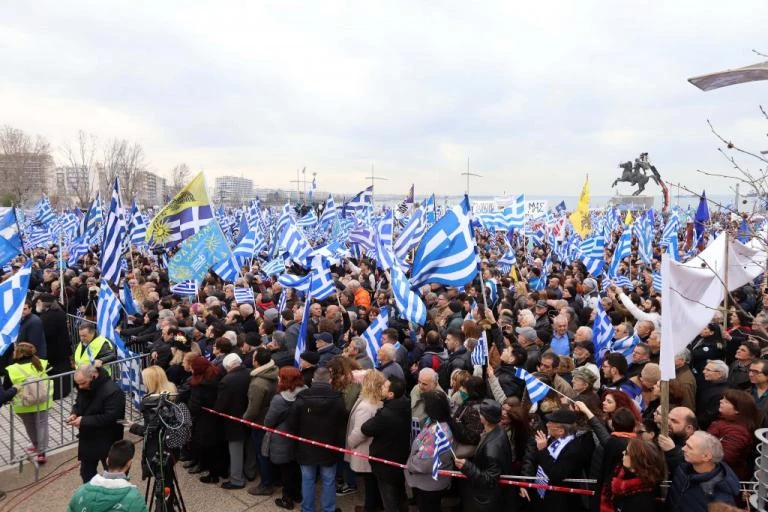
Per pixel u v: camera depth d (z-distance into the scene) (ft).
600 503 16.96
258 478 26.50
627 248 54.75
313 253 52.54
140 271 59.98
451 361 26.91
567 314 33.86
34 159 259.60
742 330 28.45
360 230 55.16
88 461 22.21
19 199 198.80
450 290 44.34
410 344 32.09
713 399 21.63
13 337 26.14
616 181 181.98
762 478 14.12
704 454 14.76
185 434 20.33
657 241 95.14
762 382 20.90
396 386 21.11
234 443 24.79
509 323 31.53
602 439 17.56
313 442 21.56
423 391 20.71
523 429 20.02
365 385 21.89
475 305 36.99
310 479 21.76
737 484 14.78
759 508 14.14
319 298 38.52
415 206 115.55
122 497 14.74
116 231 42.75
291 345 33.45
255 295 50.26
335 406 21.95
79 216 93.25
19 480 25.39
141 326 40.24
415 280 30.19
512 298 42.75
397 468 20.75
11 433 25.59
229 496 24.43
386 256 34.35
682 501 15.16
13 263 66.90
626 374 23.54
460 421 20.11
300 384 23.20
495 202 127.03
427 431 19.63
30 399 25.79
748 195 24.47
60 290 45.65
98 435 22.21
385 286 54.44
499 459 17.88
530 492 19.06
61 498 23.90
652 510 15.55
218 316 37.88
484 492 18.35
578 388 21.15
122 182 217.15
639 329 29.27
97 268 63.31
